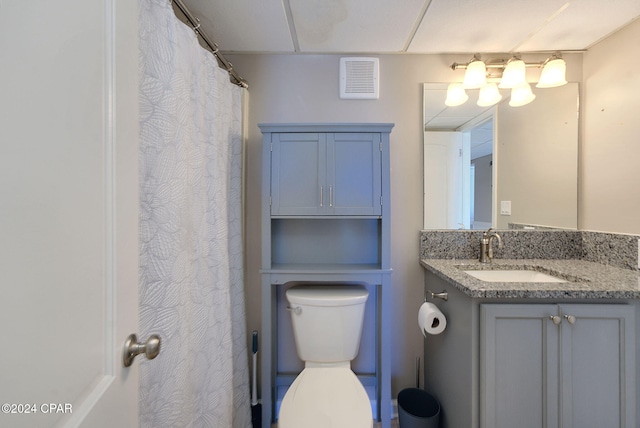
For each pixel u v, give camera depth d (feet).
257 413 5.03
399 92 5.24
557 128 5.19
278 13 4.10
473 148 5.24
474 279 3.73
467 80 4.95
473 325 3.41
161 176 2.79
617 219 4.53
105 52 1.57
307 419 3.27
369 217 4.52
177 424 2.83
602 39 4.75
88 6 1.42
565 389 3.27
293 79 5.24
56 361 1.20
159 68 2.77
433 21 4.28
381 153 4.51
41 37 1.14
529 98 5.17
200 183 3.53
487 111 5.21
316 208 4.50
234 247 4.77
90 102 1.44
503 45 4.94
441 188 5.26
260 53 5.19
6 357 0.98
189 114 3.27
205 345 3.62
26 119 1.07
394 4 3.92
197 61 3.48
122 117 1.70
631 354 3.27
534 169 5.22
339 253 5.25
